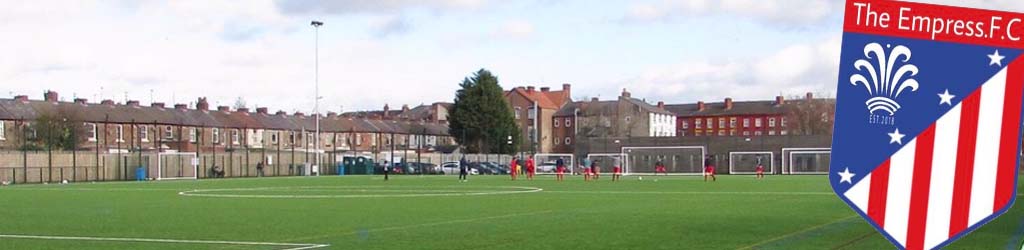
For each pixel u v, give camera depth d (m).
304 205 30.06
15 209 28.50
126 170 71.69
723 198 33.31
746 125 153.62
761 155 83.94
